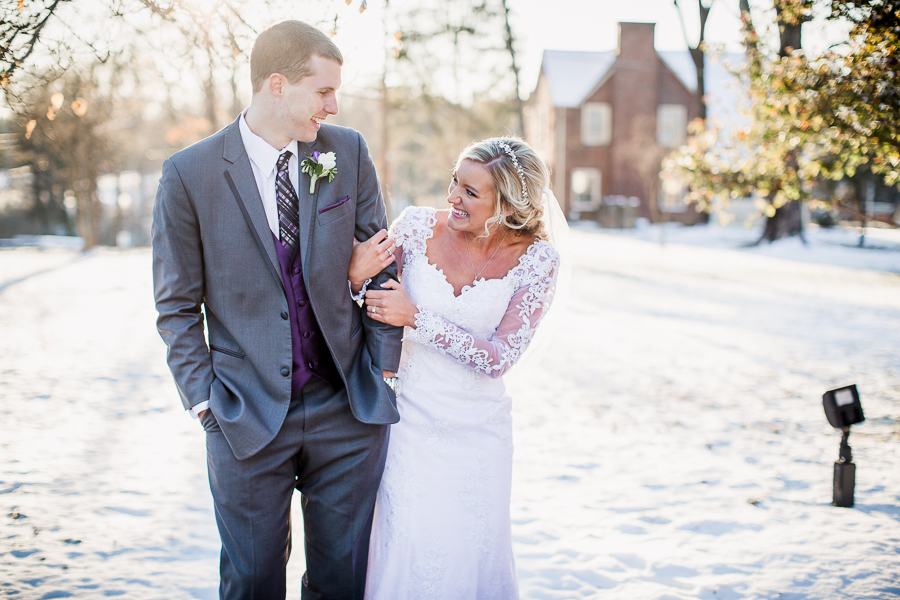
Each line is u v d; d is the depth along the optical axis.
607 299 11.38
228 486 1.96
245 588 1.98
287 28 1.87
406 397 2.30
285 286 2.00
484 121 26.00
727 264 16.45
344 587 2.16
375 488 2.17
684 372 6.62
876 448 4.47
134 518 3.35
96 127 18.09
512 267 2.36
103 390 5.80
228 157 1.94
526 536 3.22
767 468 4.12
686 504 3.59
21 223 31.41
